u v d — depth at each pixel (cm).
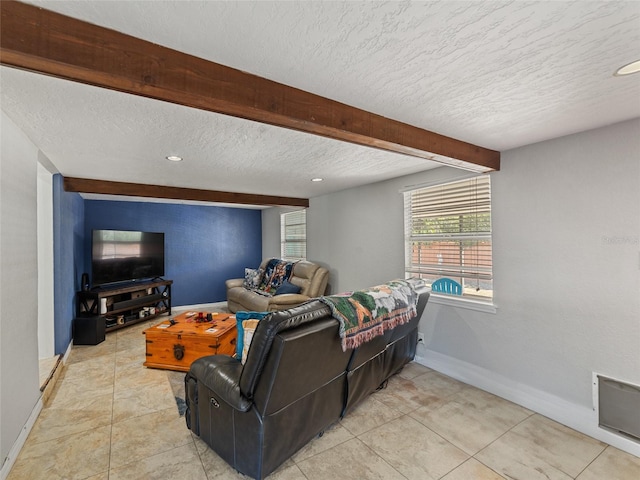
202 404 201
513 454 197
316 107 162
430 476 178
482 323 282
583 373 221
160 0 96
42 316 322
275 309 434
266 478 176
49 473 179
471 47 123
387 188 380
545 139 235
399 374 313
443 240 322
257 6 99
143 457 193
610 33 114
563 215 229
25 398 210
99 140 230
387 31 112
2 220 178
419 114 188
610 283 208
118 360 350
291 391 170
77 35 106
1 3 96
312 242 527
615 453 199
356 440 210
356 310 199
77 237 444
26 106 171
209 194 456
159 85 120
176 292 605
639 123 194
